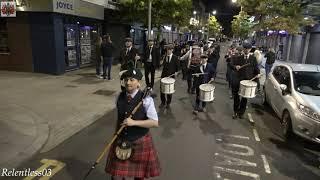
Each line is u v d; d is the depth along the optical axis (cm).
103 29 1848
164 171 485
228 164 526
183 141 625
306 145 636
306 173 508
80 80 1221
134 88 335
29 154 512
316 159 567
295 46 2700
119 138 342
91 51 1700
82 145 569
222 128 724
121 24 1994
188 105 935
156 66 1068
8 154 501
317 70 768
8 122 659
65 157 515
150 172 349
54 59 1305
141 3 1672
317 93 680
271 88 859
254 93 779
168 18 1923
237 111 823
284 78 788
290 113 649
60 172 462
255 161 545
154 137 640
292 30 1667
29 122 668
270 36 3703
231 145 616
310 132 598
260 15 1858
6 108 768
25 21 1287
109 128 671
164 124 733
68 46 1436
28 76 1248
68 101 874
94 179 447
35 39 1298
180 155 552
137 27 2339
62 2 1284
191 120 777
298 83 718
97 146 567
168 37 3612
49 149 543
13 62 1343
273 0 1645
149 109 332
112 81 1229
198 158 543
